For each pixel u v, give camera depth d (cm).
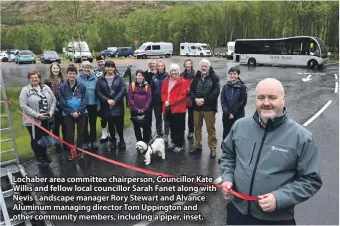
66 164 623
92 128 691
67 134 632
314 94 1389
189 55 4800
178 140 679
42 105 568
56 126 673
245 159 259
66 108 617
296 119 960
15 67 2995
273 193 237
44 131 577
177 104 654
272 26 5144
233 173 278
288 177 243
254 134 258
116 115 673
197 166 607
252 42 2966
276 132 248
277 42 2806
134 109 673
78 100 621
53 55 3484
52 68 646
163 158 645
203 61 612
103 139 757
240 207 266
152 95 715
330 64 3070
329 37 4641
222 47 5809
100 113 697
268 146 248
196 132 667
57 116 665
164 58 4259
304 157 238
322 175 553
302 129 244
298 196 235
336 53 4459
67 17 1920
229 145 284
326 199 471
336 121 929
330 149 687
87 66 664
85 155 670
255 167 251
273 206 233
